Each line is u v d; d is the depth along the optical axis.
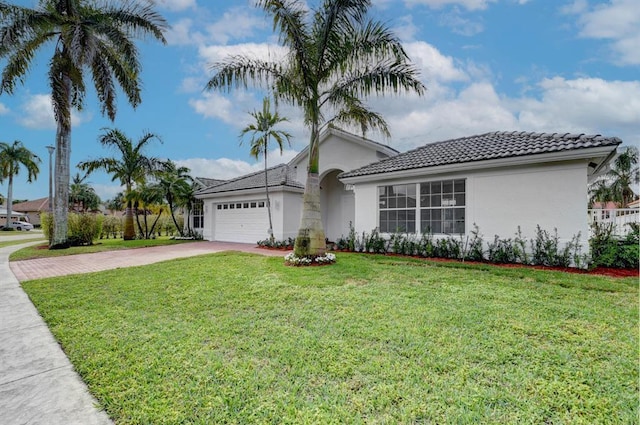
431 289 6.62
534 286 6.82
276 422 2.66
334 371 3.41
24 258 12.75
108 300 6.29
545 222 9.27
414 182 11.99
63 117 15.27
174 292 6.78
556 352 3.78
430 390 3.06
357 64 9.48
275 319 5.03
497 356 3.69
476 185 10.51
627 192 30.81
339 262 10.09
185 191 22.27
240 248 16.25
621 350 3.82
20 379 3.43
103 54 15.91
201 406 2.89
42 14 14.51
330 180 19.88
